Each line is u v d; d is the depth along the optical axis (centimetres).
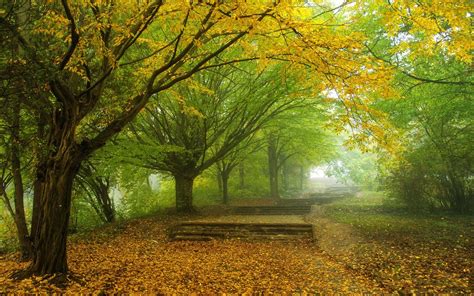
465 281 671
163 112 1585
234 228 1380
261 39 633
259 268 876
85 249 1117
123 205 1859
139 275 764
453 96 1116
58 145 686
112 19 684
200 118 1468
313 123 2034
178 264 902
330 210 1808
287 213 1931
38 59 530
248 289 703
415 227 1180
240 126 1630
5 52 525
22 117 871
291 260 968
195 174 1780
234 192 2719
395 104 1161
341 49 571
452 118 1323
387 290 678
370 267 829
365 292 676
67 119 676
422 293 639
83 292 608
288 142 2608
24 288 594
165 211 1831
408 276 736
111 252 1068
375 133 693
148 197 1877
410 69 1069
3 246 1315
